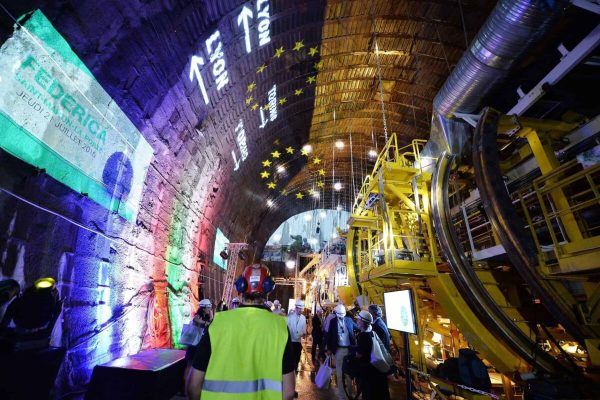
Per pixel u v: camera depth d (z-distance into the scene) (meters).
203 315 5.15
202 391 1.54
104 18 4.15
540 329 5.95
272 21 8.85
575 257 4.04
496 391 6.11
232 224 16.38
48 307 2.69
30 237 3.49
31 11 3.20
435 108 6.91
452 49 11.78
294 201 28.73
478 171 5.20
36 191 3.58
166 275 7.83
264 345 1.66
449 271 7.07
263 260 34.38
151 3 4.89
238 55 8.62
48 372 2.63
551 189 4.61
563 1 4.05
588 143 4.94
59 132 3.89
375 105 16.34
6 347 2.40
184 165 8.53
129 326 5.68
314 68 12.70
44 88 3.57
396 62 13.05
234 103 10.00
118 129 5.24
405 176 8.05
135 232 6.17
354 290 11.59
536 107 5.82
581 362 5.58
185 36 6.19
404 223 8.80
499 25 4.59
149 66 5.54
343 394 5.74
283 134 16.22
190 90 7.25
